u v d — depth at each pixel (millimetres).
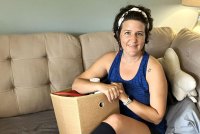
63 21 1999
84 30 2086
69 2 1967
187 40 1631
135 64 1432
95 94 1245
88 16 2059
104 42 1835
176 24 2352
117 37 1509
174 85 1468
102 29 2137
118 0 2102
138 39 1366
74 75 1762
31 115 1681
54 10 1945
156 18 2283
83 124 1252
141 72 1399
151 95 1364
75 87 1454
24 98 1650
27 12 1882
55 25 1987
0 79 1593
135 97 1404
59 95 1298
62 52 1726
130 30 1363
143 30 1379
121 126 1252
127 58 1445
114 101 1316
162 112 1339
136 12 1376
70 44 1757
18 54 1633
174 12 2309
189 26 2371
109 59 1533
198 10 2346
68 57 1737
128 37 1372
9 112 1636
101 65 1547
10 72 1617
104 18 2109
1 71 1595
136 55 1415
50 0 1909
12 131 1487
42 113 1705
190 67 1518
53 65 1706
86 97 1221
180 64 1601
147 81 1397
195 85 1376
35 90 1667
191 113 1371
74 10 2002
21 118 1638
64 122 1327
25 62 1642
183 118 1376
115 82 1433
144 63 1406
